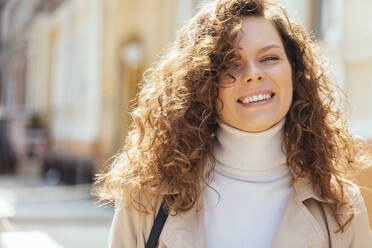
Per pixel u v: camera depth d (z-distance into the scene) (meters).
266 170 1.66
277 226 1.61
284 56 1.63
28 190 9.32
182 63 1.68
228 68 1.59
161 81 1.76
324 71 1.82
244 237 1.61
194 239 1.58
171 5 7.27
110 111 8.56
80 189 8.71
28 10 14.42
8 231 5.52
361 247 1.63
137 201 1.63
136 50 8.09
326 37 4.39
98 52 9.20
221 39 1.59
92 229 5.75
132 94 8.22
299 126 1.67
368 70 3.81
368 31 3.83
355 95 3.96
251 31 1.60
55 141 11.90
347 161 1.79
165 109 1.70
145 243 1.63
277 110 1.59
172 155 1.65
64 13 11.75
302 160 1.67
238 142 1.65
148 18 7.85
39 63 13.82
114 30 8.70
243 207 1.63
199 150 1.67
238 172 1.66
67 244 4.96
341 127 1.80
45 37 13.33
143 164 1.67
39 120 13.19
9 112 15.64
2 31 17.48
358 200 1.68
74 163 10.00
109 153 8.39
